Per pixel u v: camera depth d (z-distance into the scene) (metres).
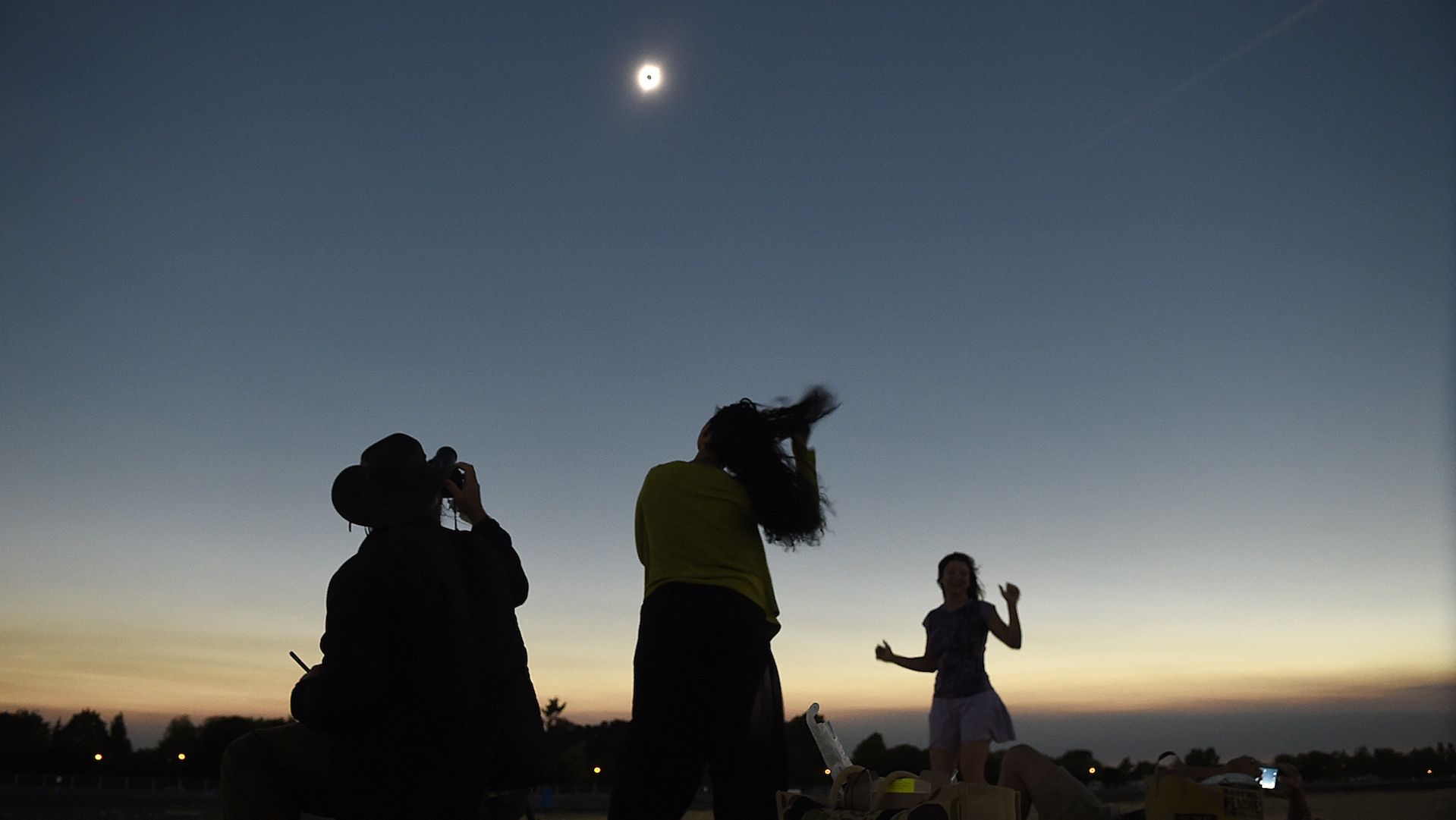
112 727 73.56
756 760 3.19
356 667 2.55
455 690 2.72
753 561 3.42
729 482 3.46
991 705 6.77
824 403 3.62
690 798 3.28
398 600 2.69
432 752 2.64
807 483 3.51
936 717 7.00
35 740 69.69
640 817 3.21
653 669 3.27
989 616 6.90
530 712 3.05
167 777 62.38
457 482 3.45
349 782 2.62
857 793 2.83
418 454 2.98
